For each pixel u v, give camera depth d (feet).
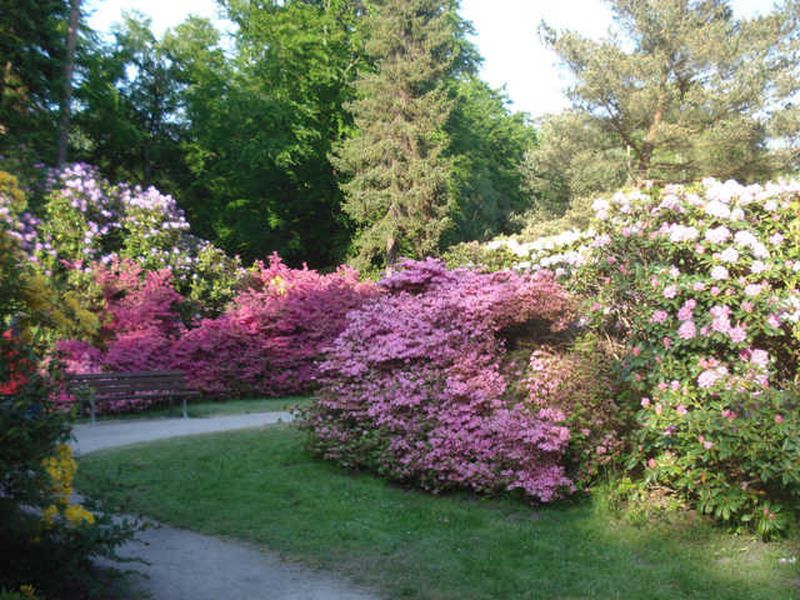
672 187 21.24
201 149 94.84
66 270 46.16
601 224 22.03
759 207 19.88
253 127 91.35
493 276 25.11
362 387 24.25
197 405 40.01
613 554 15.58
